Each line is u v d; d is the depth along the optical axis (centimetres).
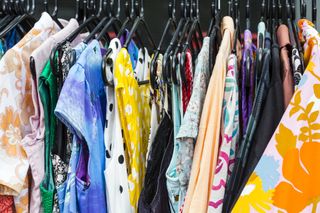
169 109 75
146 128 82
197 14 88
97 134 71
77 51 73
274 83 65
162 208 69
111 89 73
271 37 77
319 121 58
